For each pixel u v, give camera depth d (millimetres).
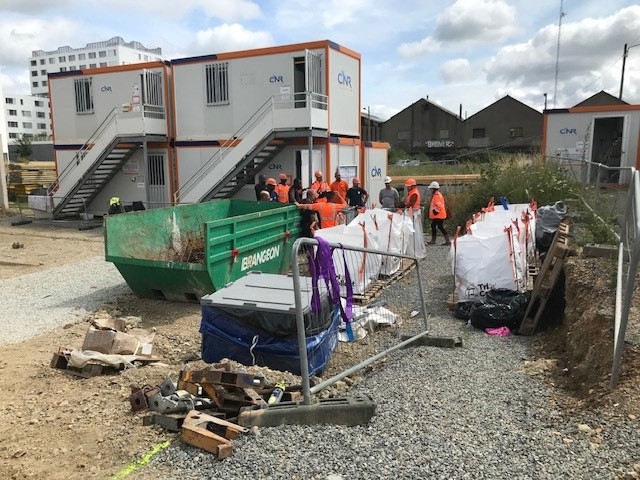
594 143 21906
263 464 3564
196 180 18781
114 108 19125
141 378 5375
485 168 18094
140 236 9258
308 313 5500
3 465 3812
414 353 6129
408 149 76312
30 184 29219
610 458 3414
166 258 9727
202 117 18469
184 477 3504
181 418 4168
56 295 9602
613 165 21531
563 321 6711
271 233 10219
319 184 14414
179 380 4598
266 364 5566
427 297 8820
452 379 5148
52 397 5035
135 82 19312
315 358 5594
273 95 17094
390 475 3385
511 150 69250
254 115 17562
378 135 71062
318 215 11375
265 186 14211
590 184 14445
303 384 4297
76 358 5652
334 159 17281
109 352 5953
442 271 10734
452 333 6879
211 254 8312
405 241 10562
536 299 6996
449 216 14438
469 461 3512
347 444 3789
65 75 20578
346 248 5359
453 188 19688
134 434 4129
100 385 5258
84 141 20750
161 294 8953
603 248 7727
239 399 4359
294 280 4270
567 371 5203
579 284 6633
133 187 20234
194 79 18344
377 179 20750
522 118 71188
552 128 21328
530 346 6324
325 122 16734
